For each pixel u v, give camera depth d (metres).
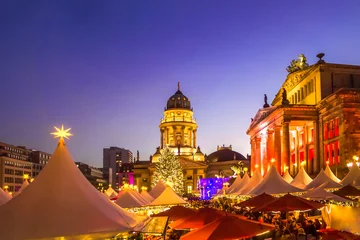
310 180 54.22
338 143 75.00
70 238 13.98
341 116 73.31
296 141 97.38
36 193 15.24
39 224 14.09
